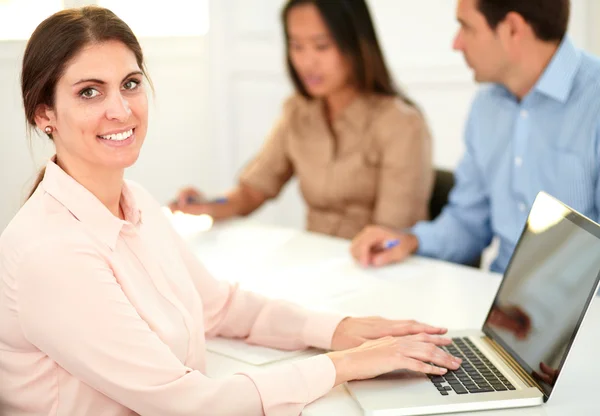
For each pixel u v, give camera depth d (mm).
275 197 2633
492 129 2104
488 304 1629
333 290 1726
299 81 2447
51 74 1127
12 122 2084
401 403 1132
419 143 2324
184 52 3516
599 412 1127
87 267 1102
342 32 2281
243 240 2160
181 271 1363
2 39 2160
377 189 2393
